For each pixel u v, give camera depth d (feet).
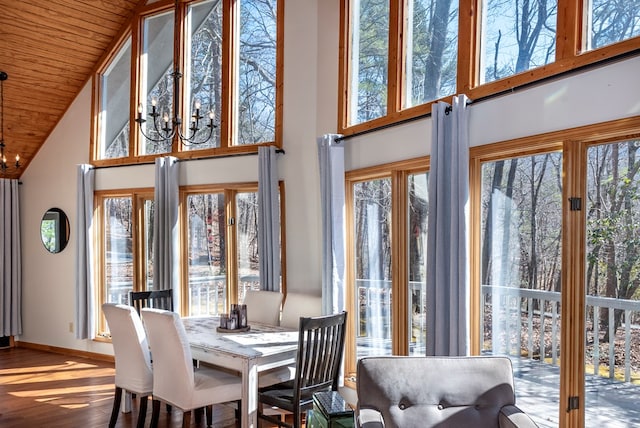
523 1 9.86
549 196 9.36
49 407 14.29
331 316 11.14
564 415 8.83
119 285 20.16
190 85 18.54
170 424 13.14
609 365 8.47
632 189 8.14
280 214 16.16
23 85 19.04
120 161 19.63
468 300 9.85
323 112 15.24
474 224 10.58
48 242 21.45
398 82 12.62
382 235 13.47
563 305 8.87
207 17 18.28
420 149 11.80
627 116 7.85
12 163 21.67
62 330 21.02
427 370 8.30
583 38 8.74
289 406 10.77
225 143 17.37
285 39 16.20
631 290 8.16
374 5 13.75
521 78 9.53
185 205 18.56
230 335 12.68
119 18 19.26
